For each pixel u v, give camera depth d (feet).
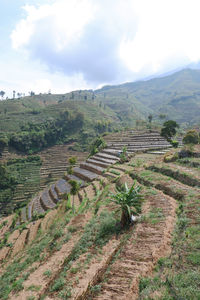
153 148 139.33
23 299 26.25
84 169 136.77
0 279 41.45
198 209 31.73
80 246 33.96
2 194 221.05
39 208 113.09
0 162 289.33
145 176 59.67
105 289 20.10
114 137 219.41
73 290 22.39
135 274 20.70
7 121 407.03
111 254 27.68
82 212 59.26
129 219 35.47
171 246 24.61
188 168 60.13
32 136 356.59
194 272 18.38
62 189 117.50
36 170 283.59
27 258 45.27
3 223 120.06
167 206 36.78
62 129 425.28
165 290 17.28
